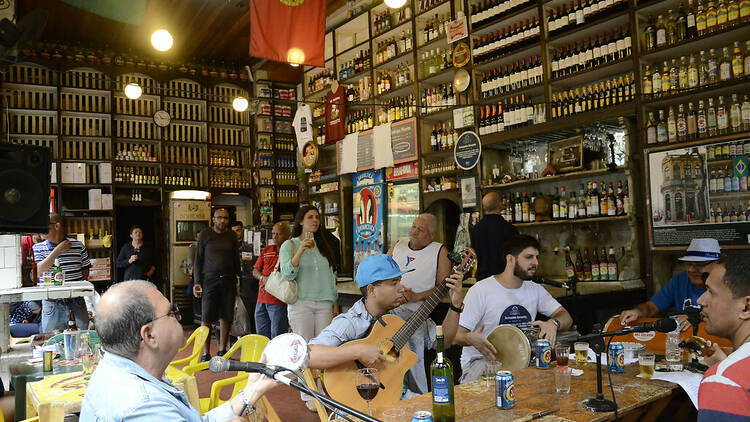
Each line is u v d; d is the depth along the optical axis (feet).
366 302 8.42
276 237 18.04
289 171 34.91
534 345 8.90
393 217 25.09
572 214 17.88
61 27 27.99
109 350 4.49
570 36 17.84
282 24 18.12
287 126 35.09
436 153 22.76
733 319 5.29
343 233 27.89
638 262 16.20
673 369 7.89
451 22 21.34
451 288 8.75
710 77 14.42
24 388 9.16
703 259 10.26
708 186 13.93
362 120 26.63
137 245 26.58
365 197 26.48
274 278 14.16
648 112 15.74
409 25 24.08
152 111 31.81
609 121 16.79
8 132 28.07
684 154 14.44
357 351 7.60
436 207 24.62
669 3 15.39
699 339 8.19
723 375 4.42
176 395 4.63
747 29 13.75
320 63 18.67
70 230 29.86
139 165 31.30
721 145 13.74
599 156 17.89
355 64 27.07
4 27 13.48
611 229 17.76
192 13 26.35
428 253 12.82
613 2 16.31
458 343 9.20
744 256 5.40
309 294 14.37
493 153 20.85
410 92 24.79
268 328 18.39
